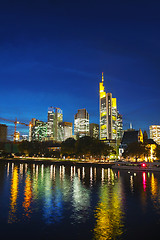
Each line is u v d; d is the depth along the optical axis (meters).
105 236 17.70
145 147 130.75
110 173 77.88
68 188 41.62
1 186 43.56
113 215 23.44
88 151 151.38
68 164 143.75
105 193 36.41
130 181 53.28
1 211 24.66
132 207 26.83
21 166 124.69
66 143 186.62
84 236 17.67
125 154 148.38
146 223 20.88
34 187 42.44
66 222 21.02
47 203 28.62
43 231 18.69
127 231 18.80
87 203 28.84
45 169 99.62
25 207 26.45
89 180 55.41
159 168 81.31
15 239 17.00
